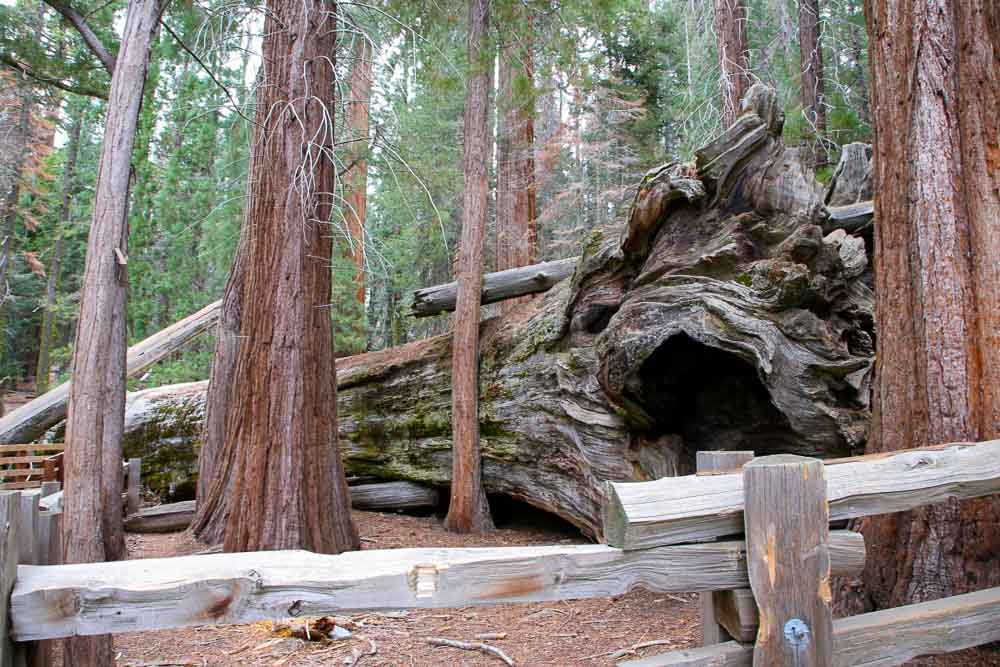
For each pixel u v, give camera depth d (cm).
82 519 411
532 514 1011
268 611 204
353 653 466
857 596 378
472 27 977
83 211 2431
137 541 831
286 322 683
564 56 1133
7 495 195
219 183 1507
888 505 252
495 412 909
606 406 704
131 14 488
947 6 382
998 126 375
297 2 715
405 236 1570
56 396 1153
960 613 258
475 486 911
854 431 524
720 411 658
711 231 622
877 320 410
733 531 232
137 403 1184
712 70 1288
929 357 371
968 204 374
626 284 723
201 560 211
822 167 1170
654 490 227
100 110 2361
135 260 1709
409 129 995
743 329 538
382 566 212
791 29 1348
